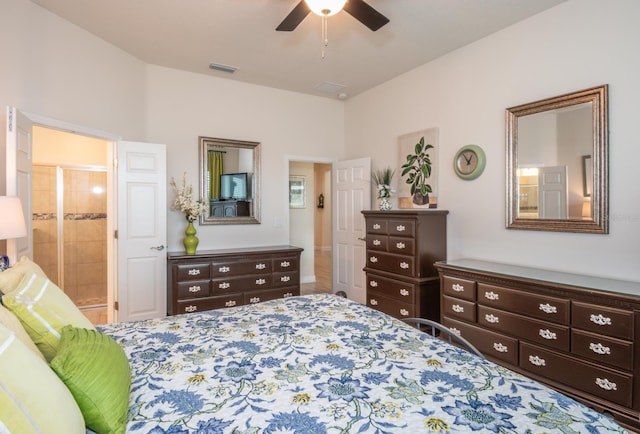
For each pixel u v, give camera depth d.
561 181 2.80
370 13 2.25
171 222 4.19
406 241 3.60
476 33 3.28
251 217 4.68
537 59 2.95
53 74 2.97
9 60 2.66
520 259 3.10
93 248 4.90
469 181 3.52
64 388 0.92
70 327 1.22
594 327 2.18
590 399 2.19
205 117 4.36
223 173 4.50
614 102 2.51
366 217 4.12
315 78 4.46
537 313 2.46
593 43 2.62
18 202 2.14
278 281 4.33
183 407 1.13
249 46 3.56
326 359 1.50
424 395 1.21
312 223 6.55
